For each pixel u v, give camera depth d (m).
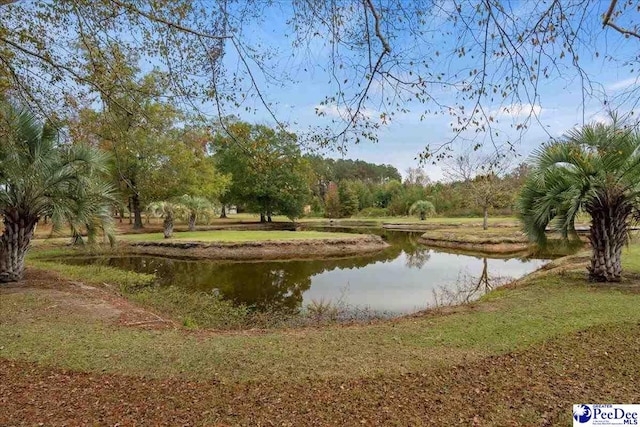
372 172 73.69
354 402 3.21
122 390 3.43
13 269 8.42
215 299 8.57
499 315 5.53
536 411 3.04
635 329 4.73
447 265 14.09
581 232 17.98
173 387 3.49
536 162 7.69
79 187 8.45
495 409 3.08
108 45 4.32
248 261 15.33
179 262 14.95
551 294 6.73
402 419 2.96
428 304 8.38
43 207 8.62
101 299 7.02
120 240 18.19
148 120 4.70
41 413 3.04
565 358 3.98
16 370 3.82
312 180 39.59
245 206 35.03
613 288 7.01
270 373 3.75
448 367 3.84
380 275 12.13
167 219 18.91
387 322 5.64
